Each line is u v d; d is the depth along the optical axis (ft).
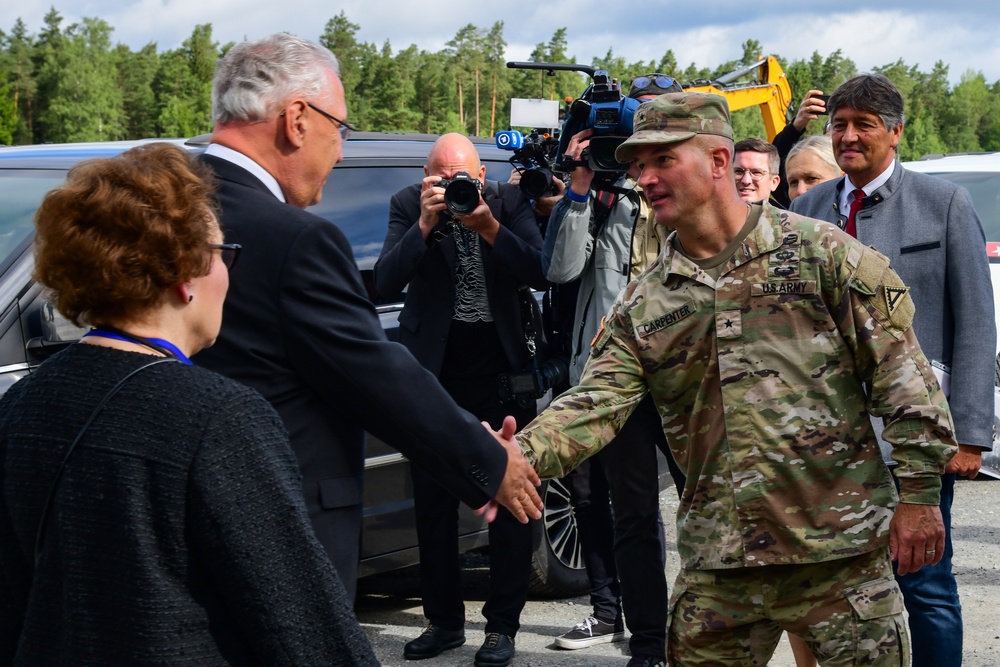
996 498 20.86
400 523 13.15
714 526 7.91
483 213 12.03
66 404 4.68
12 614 4.87
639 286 8.21
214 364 6.54
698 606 8.07
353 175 13.96
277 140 6.95
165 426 4.56
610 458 11.69
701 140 7.70
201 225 4.96
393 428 6.77
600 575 13.46
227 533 4.51
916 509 7.71
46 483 4.59
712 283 7.79
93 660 4.41
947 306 10.06
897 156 10.50
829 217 10.75
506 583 12.80
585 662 12.76
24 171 12.71
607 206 12.00
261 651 4.62
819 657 7.89
